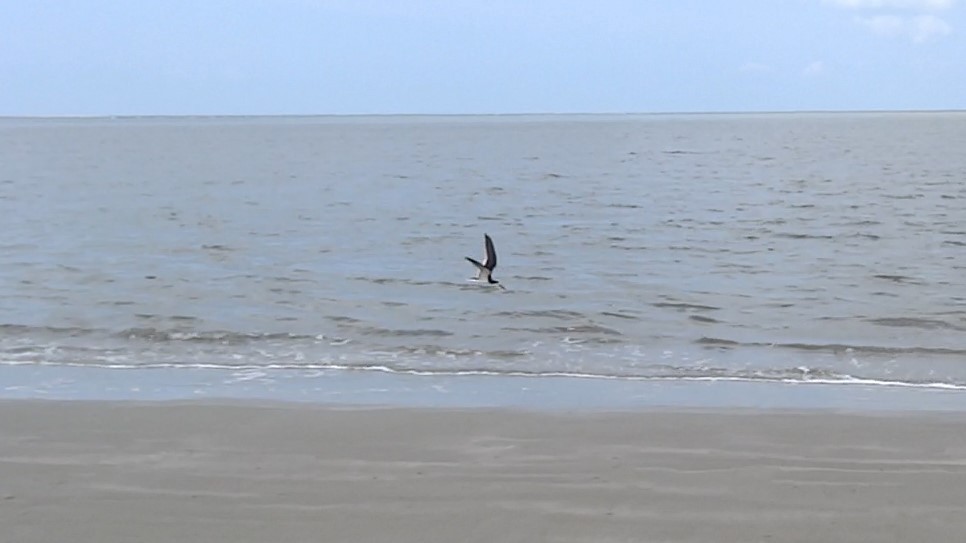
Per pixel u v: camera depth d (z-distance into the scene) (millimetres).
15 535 6887
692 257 25109
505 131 176625
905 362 13586
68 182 53312
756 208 36906
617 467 8430
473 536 6875
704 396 11484
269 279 21641
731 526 7062
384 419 10156
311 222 33906
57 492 7789
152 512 7336
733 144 102688
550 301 19078
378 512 7328
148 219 34531
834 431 9664
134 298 19047
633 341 15281
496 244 28109
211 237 29469
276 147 105875
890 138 114375
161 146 108750
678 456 8789
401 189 48656
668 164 68062
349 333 15797
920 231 29344
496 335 15719
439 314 17641
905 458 8734
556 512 7324
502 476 8180
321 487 7910
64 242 27922
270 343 14914
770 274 22234
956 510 7344
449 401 11195
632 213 36000
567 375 12766
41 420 10062
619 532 6953
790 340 15312
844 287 20406
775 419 10141
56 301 18641
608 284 21109
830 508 7406
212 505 7488
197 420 10078
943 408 10797
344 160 78250
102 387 11914
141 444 9219
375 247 27578
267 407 10625
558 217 35188
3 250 26047
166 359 13711
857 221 32062
